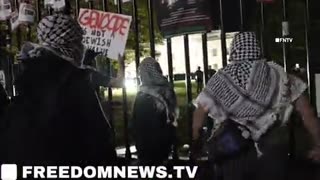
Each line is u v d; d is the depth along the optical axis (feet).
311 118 8.63
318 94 10.15
